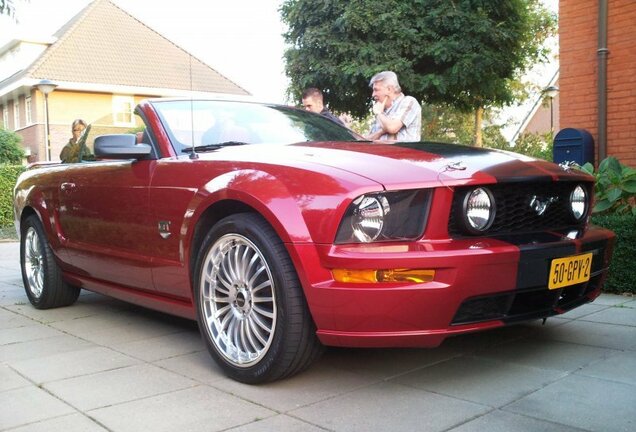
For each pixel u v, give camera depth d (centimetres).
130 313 462
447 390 276
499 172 277
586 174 327
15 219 519
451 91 1088
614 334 354
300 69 1051
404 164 275
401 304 247
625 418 239
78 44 2841
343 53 1005
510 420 241
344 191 258
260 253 280
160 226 342
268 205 274
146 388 292
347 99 1101
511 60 1073
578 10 668
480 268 253
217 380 302
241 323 297
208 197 306
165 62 2919
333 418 249
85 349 363
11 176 1406
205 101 408
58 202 447
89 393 287
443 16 988
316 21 1041
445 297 249
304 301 271
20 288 595
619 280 457
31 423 253
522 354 323
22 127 2858
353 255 250
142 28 3038
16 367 330
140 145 359
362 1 993
